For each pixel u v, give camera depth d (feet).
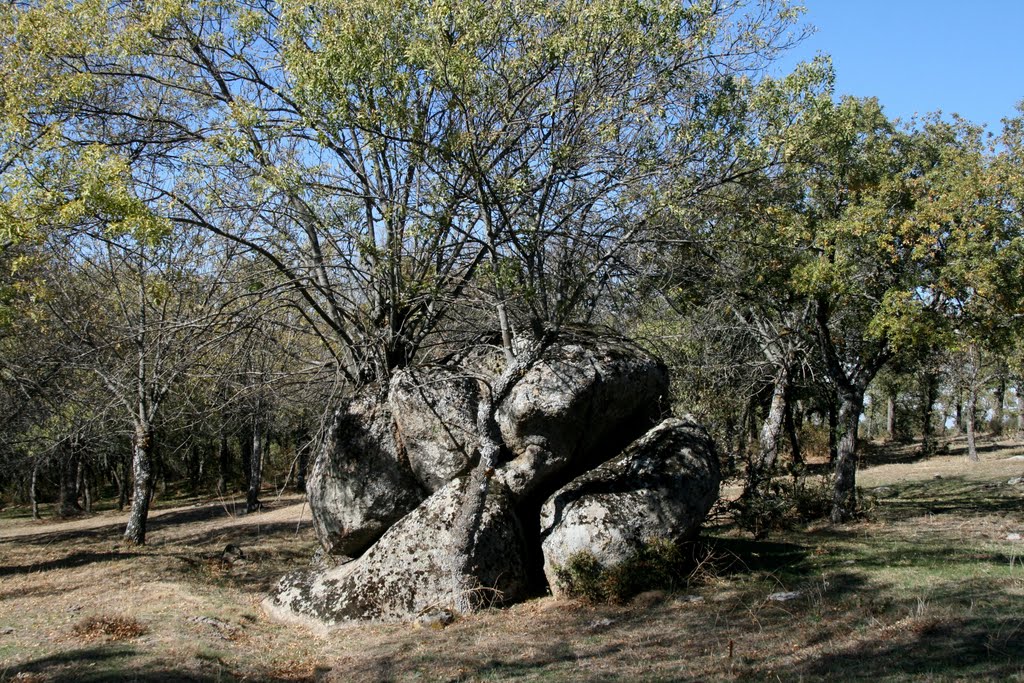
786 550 47.19
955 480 89.40
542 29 40.93
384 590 39.29
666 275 44.75
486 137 40.11
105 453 93.50
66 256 48.55
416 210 38.81
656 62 40.93
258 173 38.88
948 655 25.46
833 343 66.33
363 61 36.14
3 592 47.62
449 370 45.52
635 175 40.47
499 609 39.34
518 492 43.01
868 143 57.16
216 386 43.96
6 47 41.63
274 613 41.27
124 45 42.60
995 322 53.01
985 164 52.34
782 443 72.02
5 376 59.41
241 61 46.96
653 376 46.91
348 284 44.80
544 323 41.93
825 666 26.32
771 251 49.88
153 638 34.12
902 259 54.24
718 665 28.17
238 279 42.09
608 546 39.45
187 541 76.84
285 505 109.60
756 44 43.14
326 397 47.65
